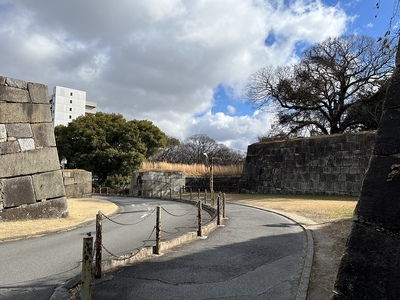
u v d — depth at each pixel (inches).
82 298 148.3
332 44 1283.2
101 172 1572.3
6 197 430.0
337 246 302.4
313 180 906.1
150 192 1176.8
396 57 109.0
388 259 89.3
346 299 94.2
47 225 421.1
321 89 1215.6
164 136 1744.6
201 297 182.4
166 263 250.8
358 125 1207.6
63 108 2684.5
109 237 358.0
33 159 467.8
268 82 1334.9
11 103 452.8
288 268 238.2
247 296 183.6
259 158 1066.7
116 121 1605.6
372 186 99.6
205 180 1282.0
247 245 315.0
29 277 217.3
